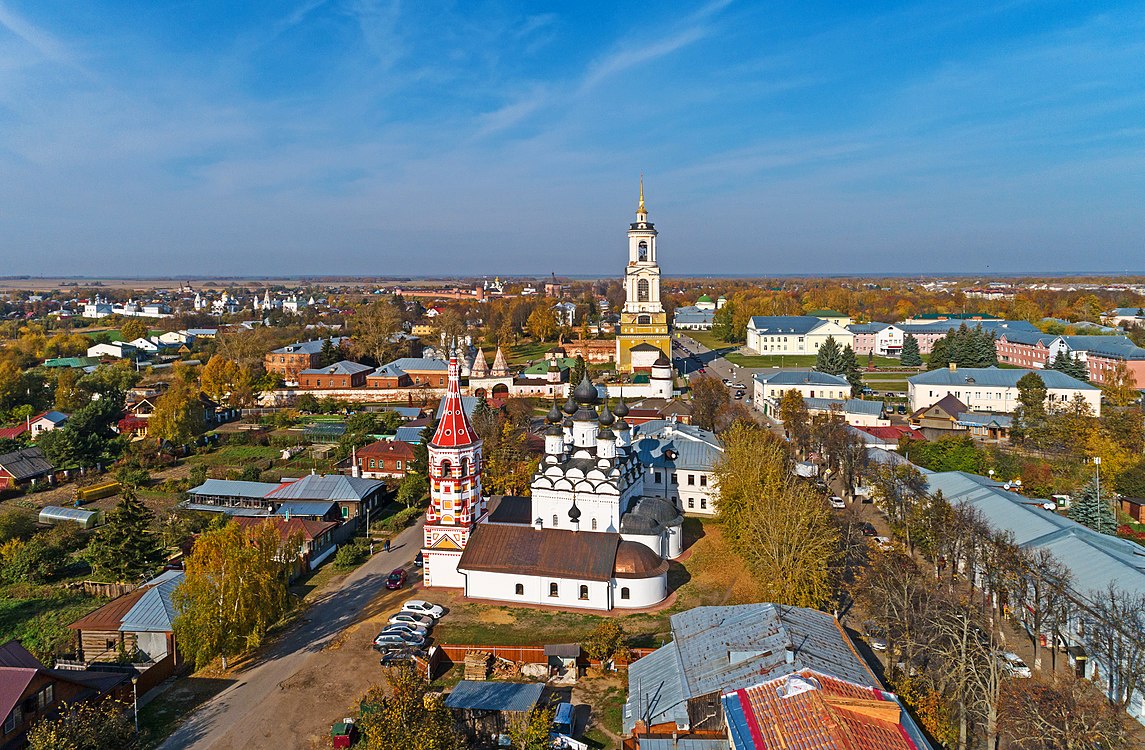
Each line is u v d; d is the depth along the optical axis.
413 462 120.69
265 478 122.12
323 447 144.88
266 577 63.16
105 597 80.44
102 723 47.62
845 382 160.88
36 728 45.94
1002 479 105.38
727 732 45.00
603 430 79.75
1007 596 66.38
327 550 89.44
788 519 68.44
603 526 77.94
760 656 49.34
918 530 80.19
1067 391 146.38
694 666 50.97
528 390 188.25
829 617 56.12
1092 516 86.06
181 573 73.44
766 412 164.00
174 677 61.41
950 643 53.72
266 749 51.31
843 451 108.38
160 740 52.19
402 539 94.25
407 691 45.53
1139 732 50.41
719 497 90.12
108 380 181.12
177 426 139.38
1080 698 49.34
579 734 51.75
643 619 69.38
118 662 63.38
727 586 76.12
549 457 81.06
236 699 57.69
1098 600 58.88
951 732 48.56
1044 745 47.19
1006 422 136.00
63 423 152.12
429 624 68.44
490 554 74.69
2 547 88.88
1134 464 102.88
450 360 76.94
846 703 41.78
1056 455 116.75
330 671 61.78
